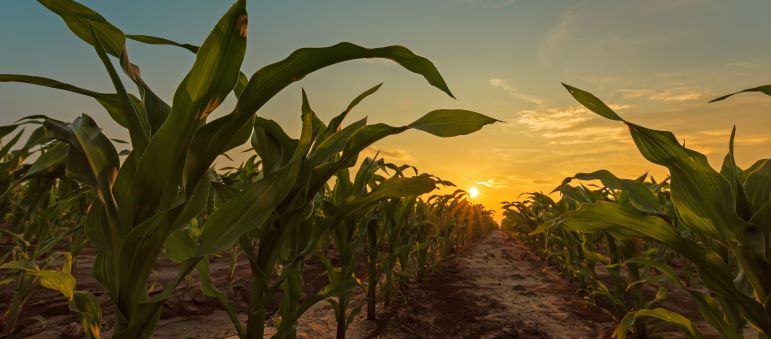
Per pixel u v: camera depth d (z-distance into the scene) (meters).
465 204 7.71
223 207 0.91
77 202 2.35
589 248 2.59
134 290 0.80
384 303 2.91
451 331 2.39
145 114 0.99
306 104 1.07
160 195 0.80
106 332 1.98
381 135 1.14
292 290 1.33
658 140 0.98
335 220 1.34
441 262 5.34
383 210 2.58
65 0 0.87
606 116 1.01
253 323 1.10
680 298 3.15
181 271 0.86
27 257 1.83
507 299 3.30
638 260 1.31
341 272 1.91
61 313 2.19
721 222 0.98
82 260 3.51
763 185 1.05
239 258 4.48
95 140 0.87
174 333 2.10
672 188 1.05
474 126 1.11
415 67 0.93
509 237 14.16
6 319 1.89
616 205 1.14
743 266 0.98
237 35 0.73
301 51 0.81
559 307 3.04
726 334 1.10
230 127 0.83
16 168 1.53
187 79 0.74
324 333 2.21
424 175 1.45
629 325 1.28
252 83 0.82
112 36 0.92
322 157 1.15
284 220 1.12
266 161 1.25
